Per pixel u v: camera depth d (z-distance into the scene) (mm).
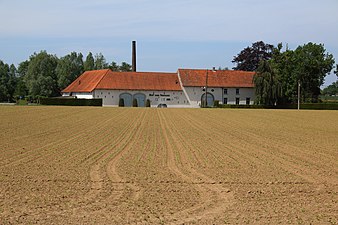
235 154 20844
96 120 41875
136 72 105688
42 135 27453
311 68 105062
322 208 11617
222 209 11430
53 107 68562
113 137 27219
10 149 21141
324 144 25266
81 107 71750
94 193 12898
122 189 13445
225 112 64250
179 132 31469
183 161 18609
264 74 96375
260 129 35188
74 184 13969
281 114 60625
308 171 16719
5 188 13312
